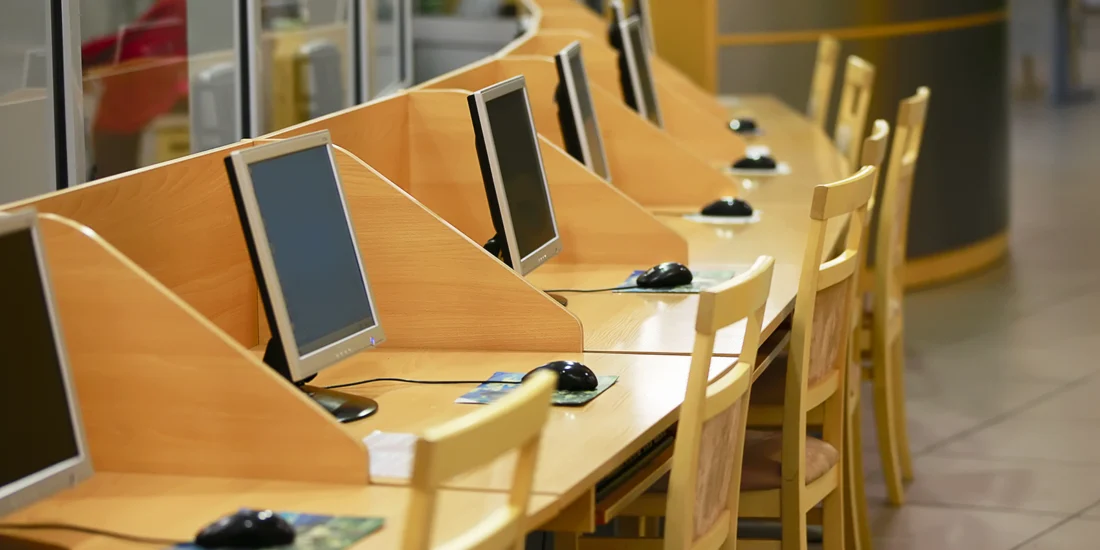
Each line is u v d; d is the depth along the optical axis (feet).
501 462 6.00
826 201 8.13
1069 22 44.01
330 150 7.11
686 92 18.02
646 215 10.21
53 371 5.27
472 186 9.80
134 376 5.98
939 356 17.66
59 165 10.25
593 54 14.93
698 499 6.71
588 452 6.04
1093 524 11.85
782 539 8.48
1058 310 19.94
